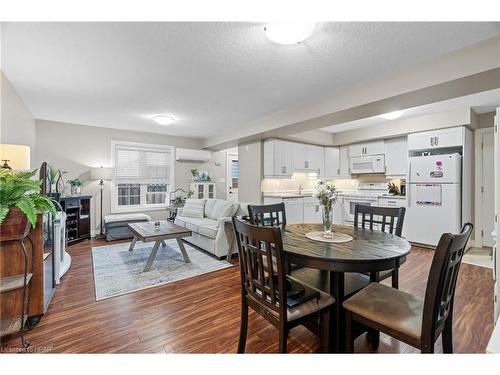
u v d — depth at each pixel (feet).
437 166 13.93
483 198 14.46
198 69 8.39
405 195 15.93
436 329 3.93
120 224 15.93
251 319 6.87
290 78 9.07
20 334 5.85
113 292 8.40
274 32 6.11
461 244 3.98
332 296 5.34
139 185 19.47
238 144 20.01
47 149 15.61
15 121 10.44
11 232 5.60
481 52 6.80
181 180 21.35
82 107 12.73
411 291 8.63
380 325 4.34
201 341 5.89
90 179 17.13
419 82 8.04
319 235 6.72
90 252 13.04
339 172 20.94
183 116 14.37
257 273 5.01
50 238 8.05
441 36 6.47
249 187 18.78
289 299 4.78
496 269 6.59
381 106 9.93
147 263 10.43
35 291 6.47
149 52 7.32
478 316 6.97
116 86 9.93
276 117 13.94
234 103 12.00
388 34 6.38
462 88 7.99
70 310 7.25
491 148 14.14
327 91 10.35
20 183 5.69
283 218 9.07
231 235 12.34
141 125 16.93
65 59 7.76
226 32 6.33
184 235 11.16
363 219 8.29
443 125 13.76
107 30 6.25
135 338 5.98
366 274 7.24
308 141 18.93
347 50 7.17
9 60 7.84
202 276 9.95
